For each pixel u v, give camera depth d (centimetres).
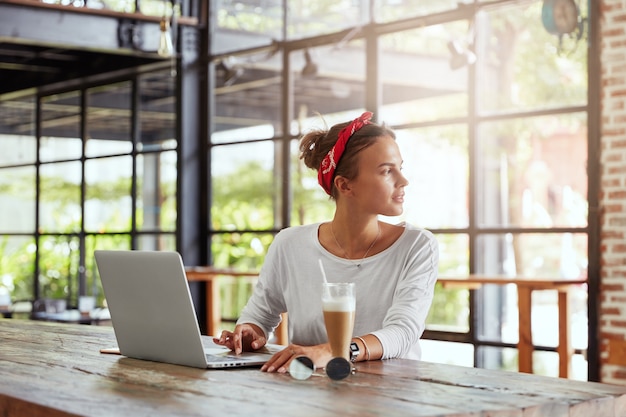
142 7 870
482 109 698
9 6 755
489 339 664
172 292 229
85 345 280
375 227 270
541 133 1004
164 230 891
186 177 872
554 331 903
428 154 820
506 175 1023
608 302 584
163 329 235
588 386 201
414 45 791
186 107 870
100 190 953
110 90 942
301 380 208
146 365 235
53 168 1008
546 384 202
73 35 784
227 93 869
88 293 965
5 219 1067
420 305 256
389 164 262
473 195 680
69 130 989
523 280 586
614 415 190
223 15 865
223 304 886
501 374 216
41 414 181
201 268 826
